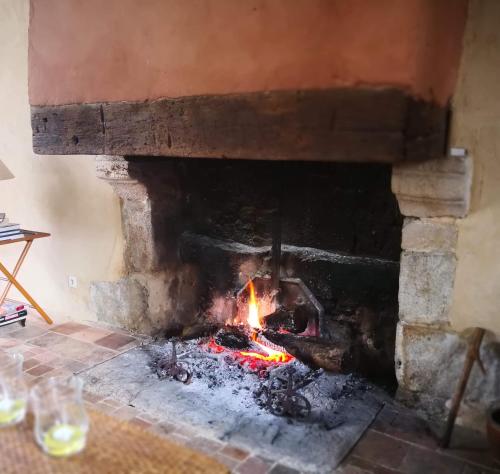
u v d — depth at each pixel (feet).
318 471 6.08
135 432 4.22
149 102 7.16
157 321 10.21
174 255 10.27
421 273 6.97
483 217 6.49
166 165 9.67
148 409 7.44
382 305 8.44
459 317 6.86
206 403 7.56
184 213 10.32
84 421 4.08
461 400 6.92
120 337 10.14
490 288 6.60
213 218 10.06
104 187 10.03
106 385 8.11
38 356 9.25
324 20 5.58
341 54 5.53
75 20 7.69
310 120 5.83
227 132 6.49
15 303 11.00
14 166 11.27
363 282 8.55
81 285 10.94
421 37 5.23
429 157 5.97
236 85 6.31
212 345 9.34
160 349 9.51
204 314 10.48
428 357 7.11
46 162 10.74
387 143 5.42
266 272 9.55
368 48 5.37
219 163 9.64
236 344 8.96
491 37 6.08
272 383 7.79
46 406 4.07
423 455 6.40
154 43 6.94
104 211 10.19
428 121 5.80
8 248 11.97
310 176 8.73
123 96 7.43
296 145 5.98
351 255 8.70
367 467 6.16
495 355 6.66
